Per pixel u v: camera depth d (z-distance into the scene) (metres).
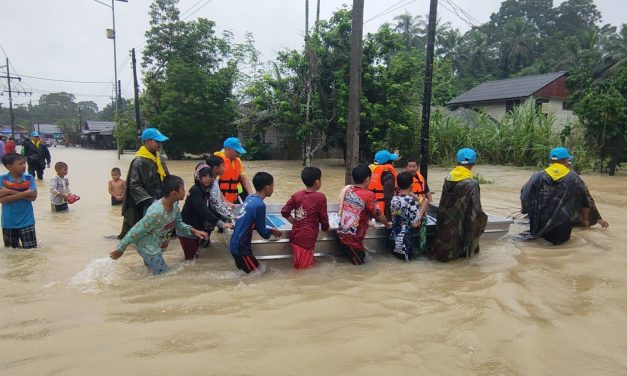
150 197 6.23
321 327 3.60
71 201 8.94
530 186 6.84
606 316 3.91
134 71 25.14
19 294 4.31
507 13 67.62
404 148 20.80
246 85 28.73
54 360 3.00
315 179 5.30
